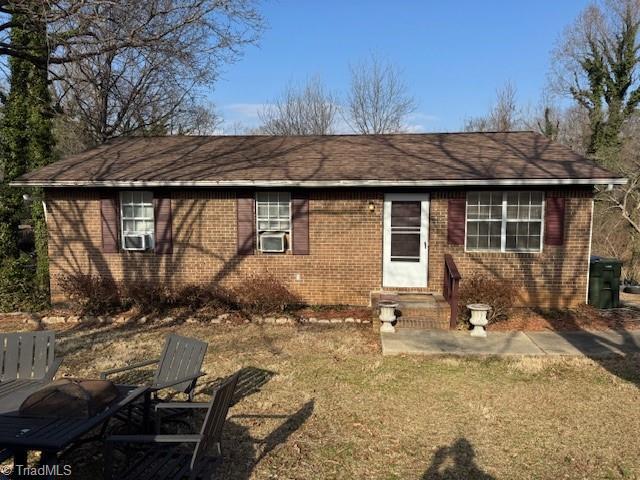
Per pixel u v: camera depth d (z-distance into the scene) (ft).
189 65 45.55
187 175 37.01
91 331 31.01
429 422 17.60
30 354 16.51
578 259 35.27
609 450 15.57
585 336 28.66
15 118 44.14
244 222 37.58
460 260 36.04
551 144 41.63
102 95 59.06
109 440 12.06
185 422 16.83
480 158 38.29
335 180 34.86
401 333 29.30
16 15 32.65
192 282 38.52
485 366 23.70
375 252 36.73
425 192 36.01
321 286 37.42
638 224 67.41
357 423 17.52
